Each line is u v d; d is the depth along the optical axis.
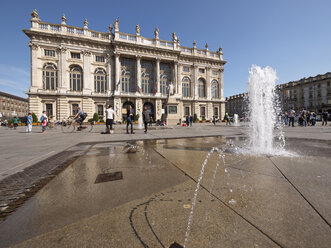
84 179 2.17
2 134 10.34
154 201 1.55
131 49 32.00
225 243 1.01
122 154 3.73
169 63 37.09
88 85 29.59
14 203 1.55
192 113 38.19
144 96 32.66
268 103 5.35
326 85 48.03
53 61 27.92
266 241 1.02
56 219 1.29
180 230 1.14
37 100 26.80
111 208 1.44
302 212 1.30
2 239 1.07
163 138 6.64
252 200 1.51
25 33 26.17
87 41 29.42
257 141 5.28
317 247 0.96
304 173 2.23
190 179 2.11
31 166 2.81
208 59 39.25
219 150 4.04
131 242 1.05
